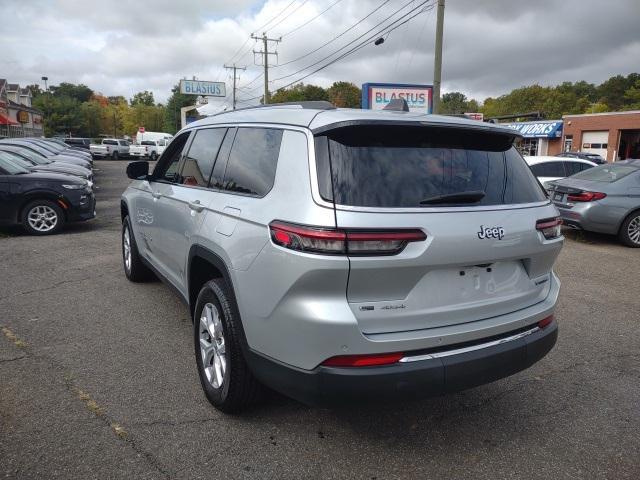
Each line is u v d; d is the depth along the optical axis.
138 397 3.45
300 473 2.74
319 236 2.43
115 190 19.12
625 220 9.41
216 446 2.94
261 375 2.81
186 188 4.07
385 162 2.68
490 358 2.77
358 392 2.49
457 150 2.95
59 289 5.86
